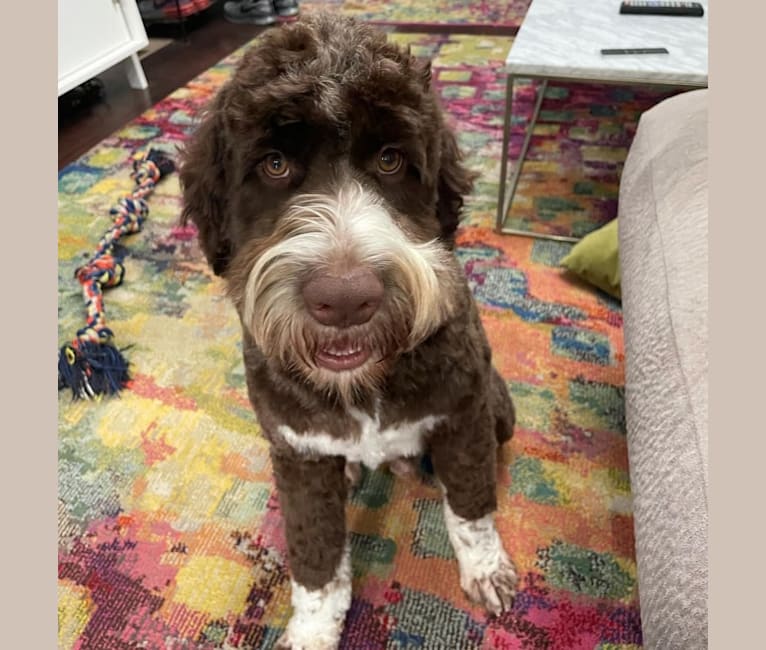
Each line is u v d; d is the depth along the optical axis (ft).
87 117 6.13
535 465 2.81
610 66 3.58
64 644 2.34
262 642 2.31
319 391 1.87
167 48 7.70
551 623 2.29
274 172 1.71
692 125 2.71
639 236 2.53
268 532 2.65
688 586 1.42
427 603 2.37
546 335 3.47
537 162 4.96
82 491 2.85
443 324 1.89
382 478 2.81
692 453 1.59
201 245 2.05
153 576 2.52
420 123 1.70
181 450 3.01
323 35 1.69
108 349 3.42
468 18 7.85
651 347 1.99
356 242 1.54
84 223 4.59
